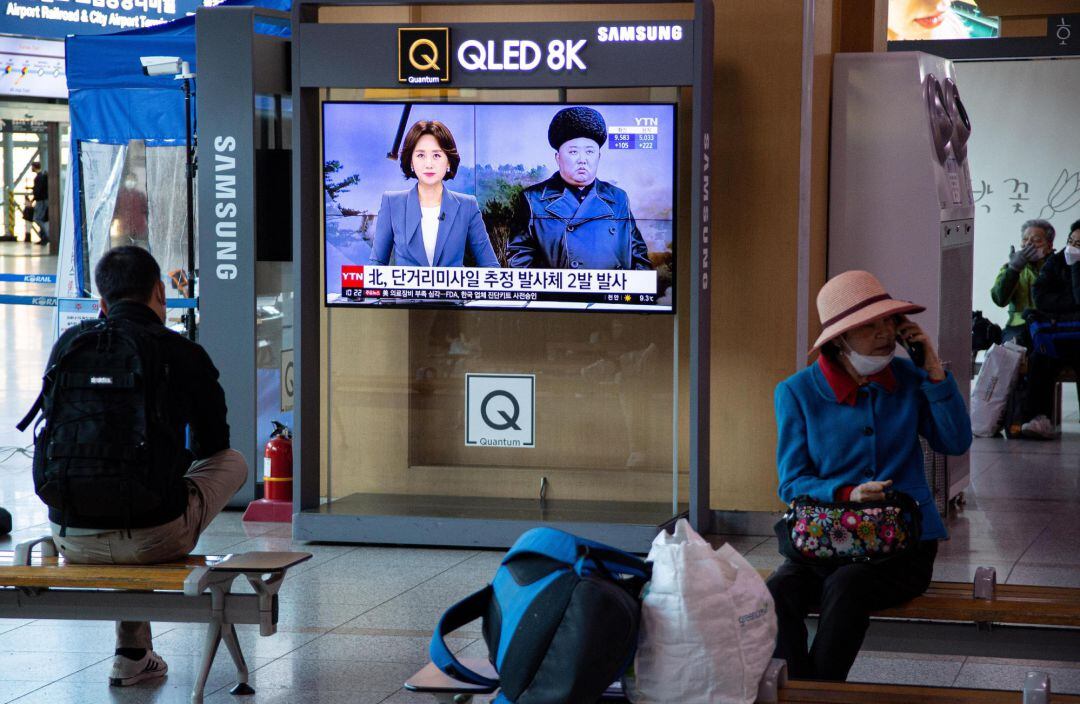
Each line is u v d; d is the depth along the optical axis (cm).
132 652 542
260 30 964
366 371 837
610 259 768
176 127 1068
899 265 838
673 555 358
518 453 823
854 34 913
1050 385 1194
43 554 543
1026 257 1259
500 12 833
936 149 839
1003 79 1355
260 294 895
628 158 761
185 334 1026
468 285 783
